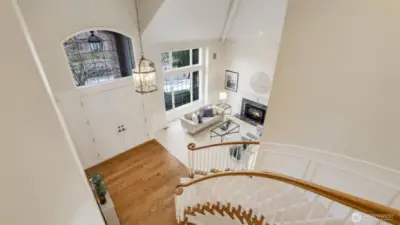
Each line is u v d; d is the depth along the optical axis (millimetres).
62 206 814
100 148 5320
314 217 2018
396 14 1658
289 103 2594
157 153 5766
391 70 1771
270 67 6973
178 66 7340
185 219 3232
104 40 4883
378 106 1900
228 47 7949
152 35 5594
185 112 8180
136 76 4074
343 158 2238
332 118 2248
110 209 3293
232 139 6438
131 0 4867
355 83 2002
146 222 3607
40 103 657
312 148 2496
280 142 2838
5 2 540
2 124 624
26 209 745
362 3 1809
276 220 2092
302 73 2375
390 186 1916
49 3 3770
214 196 2879
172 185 4539
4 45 569
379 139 1952
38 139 687
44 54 3984
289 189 2432
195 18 5953
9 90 605
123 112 5559
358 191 2191
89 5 4234
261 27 6355
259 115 7824
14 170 680
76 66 4613
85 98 4777
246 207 2463
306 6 2160
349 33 1938
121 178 4766
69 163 770
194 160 4680
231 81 8438
